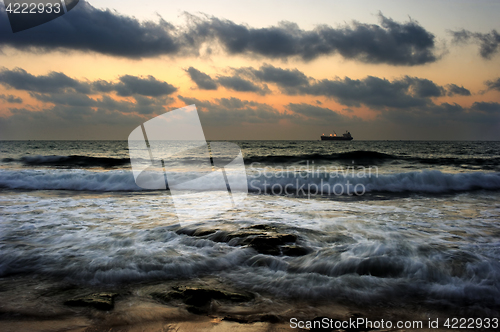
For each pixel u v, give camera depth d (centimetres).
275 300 248
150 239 387
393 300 248
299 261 316
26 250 345
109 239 386
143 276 288
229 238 383
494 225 470
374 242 361
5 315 220
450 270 286
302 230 420
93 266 303
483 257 312
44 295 251
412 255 318
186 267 306
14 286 267
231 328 208
